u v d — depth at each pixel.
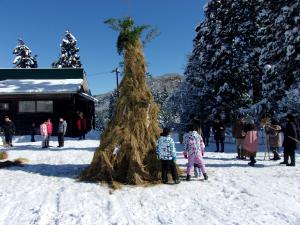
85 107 36.44
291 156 13.27
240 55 29.33
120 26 11.70
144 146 10.89
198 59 32.91
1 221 7.09
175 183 10.29
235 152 18.19
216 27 30.17
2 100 30.92
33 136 27.03
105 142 11.08
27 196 9.05
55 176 11.71
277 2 23.95
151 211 7.69
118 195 9.09
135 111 11.10
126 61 11.55
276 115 22.67
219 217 7.20
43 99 31.11
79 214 7.49
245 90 29.84
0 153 16.47
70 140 27.27
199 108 31.94
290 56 21.73
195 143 10.77
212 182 10.47
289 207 7.84
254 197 8.73
